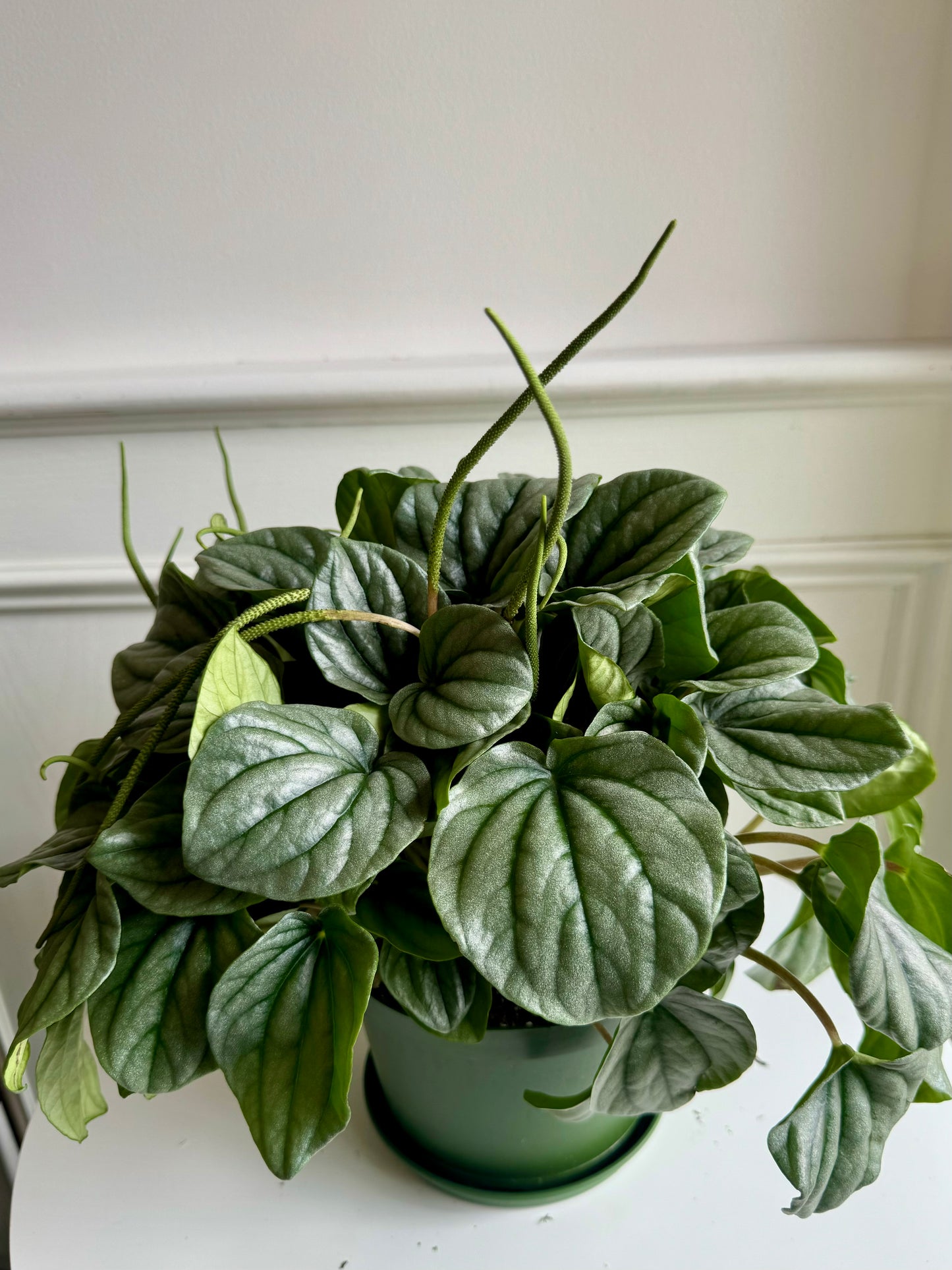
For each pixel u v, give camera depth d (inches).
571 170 28.0
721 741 15.3
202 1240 20.0
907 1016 14.1
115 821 14.2
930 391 29.4
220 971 13.3
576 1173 20.4
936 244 29.3
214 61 26.0
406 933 14.3
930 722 34.5
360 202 28.0
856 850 15.0
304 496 30.5
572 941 12.0
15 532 30.2
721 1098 22.8
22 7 25.0
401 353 30.2
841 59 26.8
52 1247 20.1
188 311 29.2
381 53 26.2
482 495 18.5
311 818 12.7
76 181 27.3
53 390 27.5
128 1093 12.8
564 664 16.5
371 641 15.7
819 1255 19.2
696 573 16.2
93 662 32.3
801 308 30.2
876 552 31.9
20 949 35.0
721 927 15.3
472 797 13.2
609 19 26.0
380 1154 21.7
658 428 30.0
